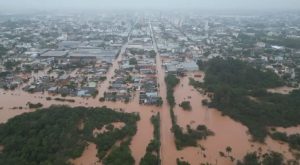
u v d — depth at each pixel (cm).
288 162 12538
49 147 12912
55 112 16100
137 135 14812
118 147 13162
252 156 12569
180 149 13588
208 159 12850
